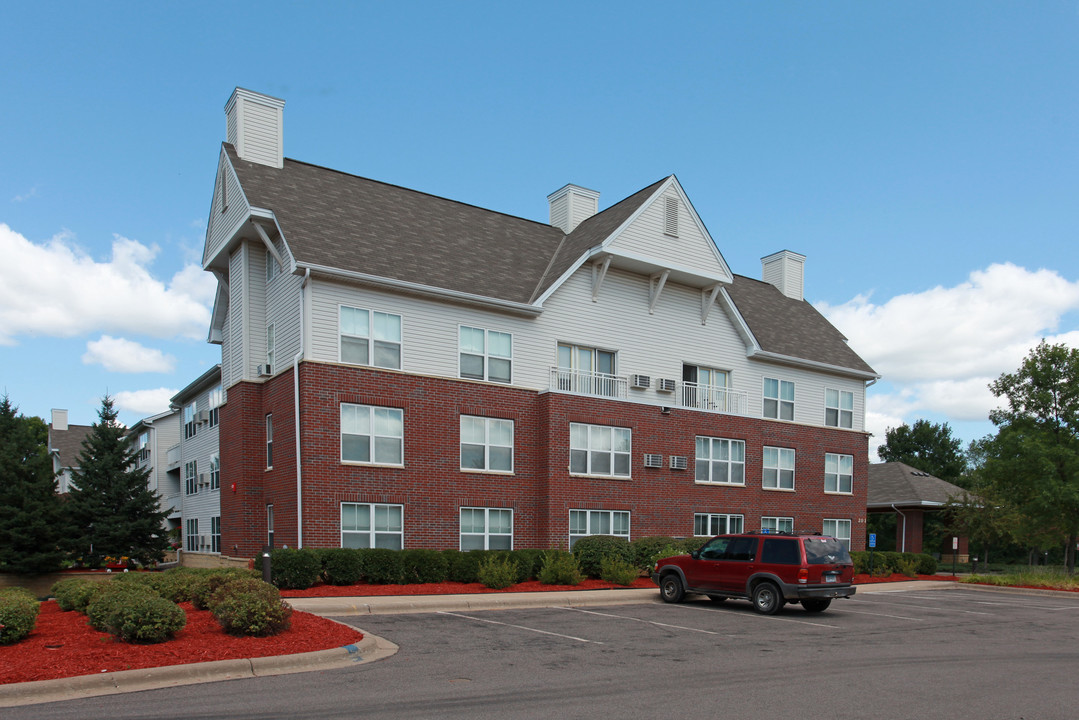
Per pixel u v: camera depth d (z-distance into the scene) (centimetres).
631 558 2375
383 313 2298
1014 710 891
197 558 3131
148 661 973
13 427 4856
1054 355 2967
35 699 841
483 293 2461
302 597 1748
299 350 2194
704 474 2942
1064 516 2833
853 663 1173
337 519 2144
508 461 2494
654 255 2816
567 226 3161
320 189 2542
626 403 2717
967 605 2170
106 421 3781
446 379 2378
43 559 3341
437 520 2316
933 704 912
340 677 988
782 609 1888
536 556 2284
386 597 1795
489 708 849
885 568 3144
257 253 2509
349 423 2197
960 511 3881
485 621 1530
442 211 2825
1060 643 1444
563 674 1042
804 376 3419
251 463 2405
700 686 985
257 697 873
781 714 854
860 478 3556
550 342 2641
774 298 3816
